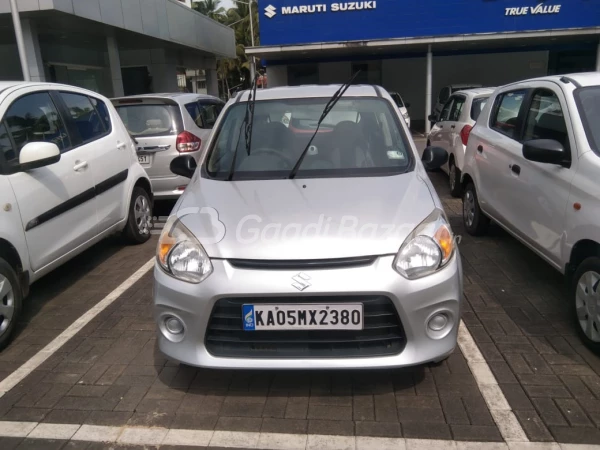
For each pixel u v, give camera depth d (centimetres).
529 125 458
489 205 528
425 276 278
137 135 693
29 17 1126
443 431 273
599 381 311
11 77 1425
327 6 1909
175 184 695
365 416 287
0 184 377
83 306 445
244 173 371
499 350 349
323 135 393
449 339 289
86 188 484
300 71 2439
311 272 272
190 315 281
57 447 272
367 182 344
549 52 2352
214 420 288
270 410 295
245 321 276
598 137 366
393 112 412
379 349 280
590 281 338
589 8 1834
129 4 1402
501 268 495
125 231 594
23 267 393
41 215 414
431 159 409
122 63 2014
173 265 290
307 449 263
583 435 266
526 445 261
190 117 727
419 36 1814
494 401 295
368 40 1816
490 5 1864
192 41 1989
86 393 317
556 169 386
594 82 407
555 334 367
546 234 400
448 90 1841
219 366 282
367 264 276
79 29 1361
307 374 327
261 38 1964
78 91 527
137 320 413
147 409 300
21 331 403
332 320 272
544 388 306
